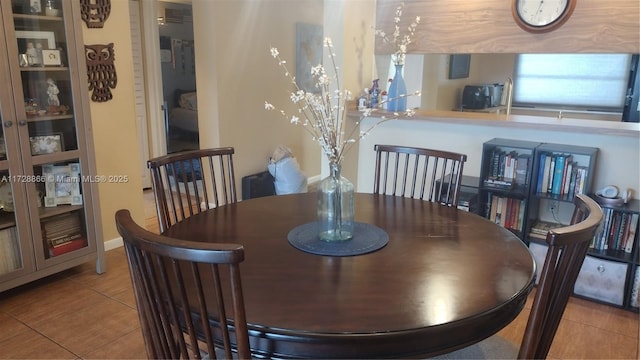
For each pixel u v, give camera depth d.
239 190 4.82
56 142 2.85
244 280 1.38
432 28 3.44
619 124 2.77
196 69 4.50
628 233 2.73
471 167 3.28
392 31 3.62
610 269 2.73
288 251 1.60
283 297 1.28
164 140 5.41
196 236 1.75
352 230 1.74
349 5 3.35
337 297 1.28
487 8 3.21
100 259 3.14
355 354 1.16
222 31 4.37
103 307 2.75
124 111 3.52
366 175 3.75
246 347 1.08
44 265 2.85
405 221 1.93
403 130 3.50
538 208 3.13
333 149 1.69
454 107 5.46
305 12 5.29
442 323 1.17
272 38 4.91
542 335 1.30
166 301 1.26
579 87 5.72
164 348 1.24
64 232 3.00
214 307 1.23
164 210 2.11
